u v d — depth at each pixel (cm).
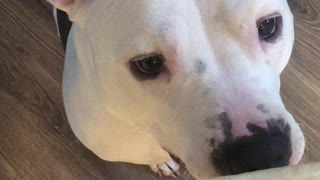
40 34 43
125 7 23
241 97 23
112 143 32
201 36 23
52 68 42
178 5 23
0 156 40
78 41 28
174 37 23
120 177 40
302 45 43
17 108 41
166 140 25
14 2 43
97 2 25
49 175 40
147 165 40
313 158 40
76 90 31
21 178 40
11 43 43
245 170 22
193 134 23
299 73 42
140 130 29
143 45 23
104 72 25
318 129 41
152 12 23
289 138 23
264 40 25
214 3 23
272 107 23
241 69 23
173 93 24
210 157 23
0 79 42
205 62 23
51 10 43
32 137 41
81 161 40
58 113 41
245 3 23
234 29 23
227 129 23
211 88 23
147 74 24
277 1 24
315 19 43
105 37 24
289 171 19
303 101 41
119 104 26
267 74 24
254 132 22
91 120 31
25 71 42
